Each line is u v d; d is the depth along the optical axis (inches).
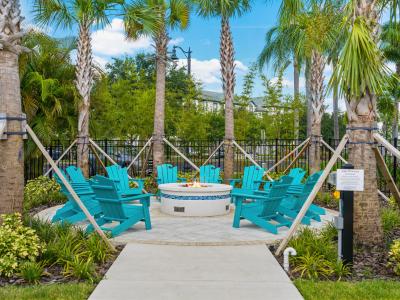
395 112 697.6
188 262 222.5
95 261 222.5
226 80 532.7
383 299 168.1
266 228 295.4
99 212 322.7
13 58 238.8
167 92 1067.9
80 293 172.4
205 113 954.7
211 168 462.3
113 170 402.9
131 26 475.8
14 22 236.7
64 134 613.3
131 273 202.2
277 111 852.6
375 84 233.9
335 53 330.3
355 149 245.9
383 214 316.2
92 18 475.5
